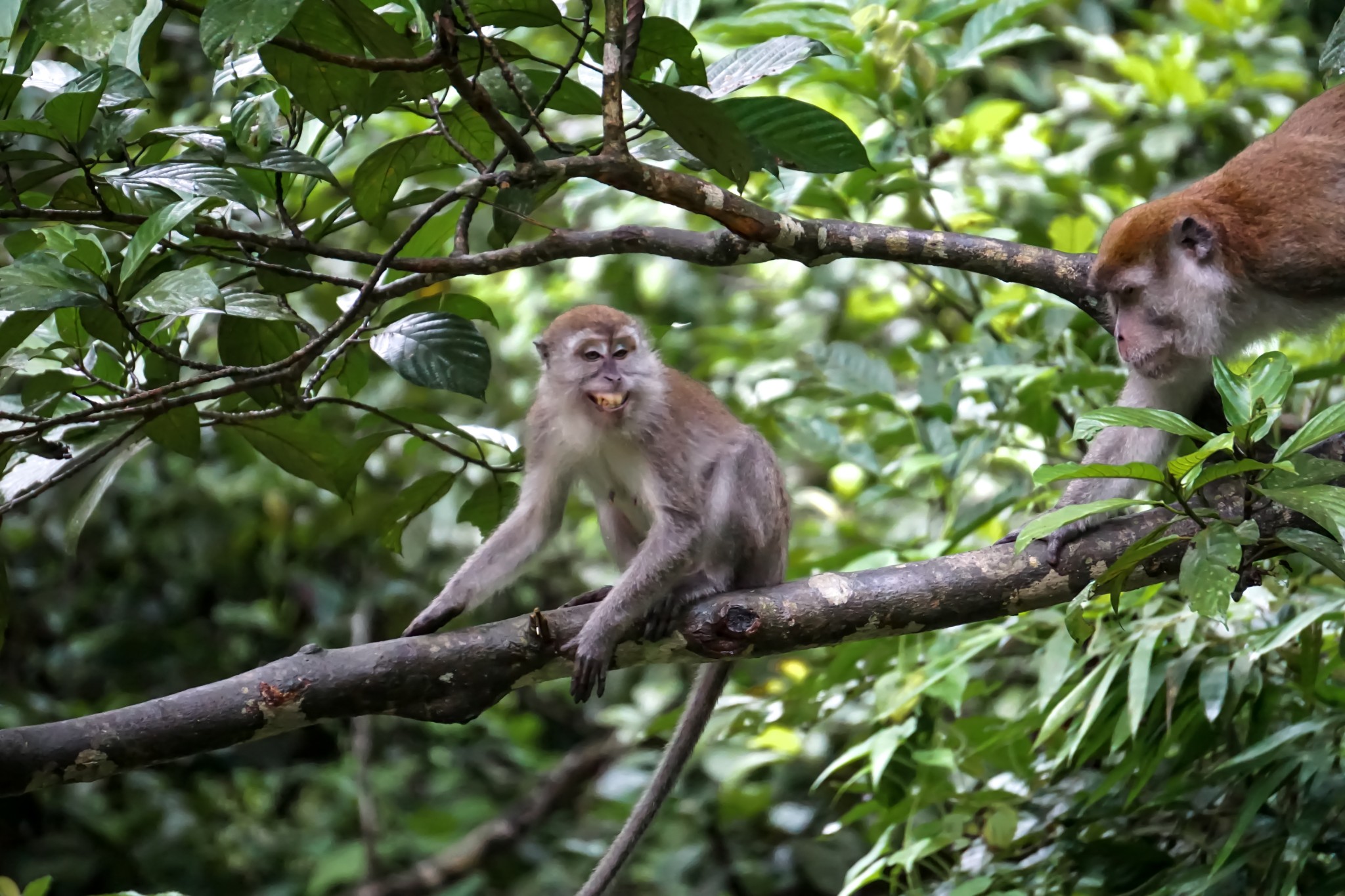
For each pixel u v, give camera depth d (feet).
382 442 25.59
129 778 49.29
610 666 23.85
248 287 29.07
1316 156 27.78
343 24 20.76
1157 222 27.32
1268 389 18.89
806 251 24.56
